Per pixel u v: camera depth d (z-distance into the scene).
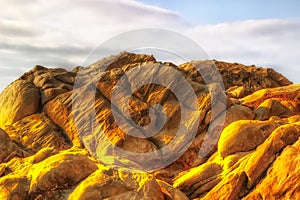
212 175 16.92
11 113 22.08
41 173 15.58
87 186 14.88
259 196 15.18
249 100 22.02
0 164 17.39
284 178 14.95
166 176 18.59
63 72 24.73
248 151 17.41
